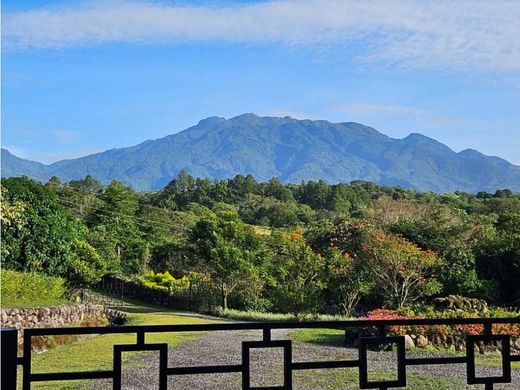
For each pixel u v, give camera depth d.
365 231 24.31
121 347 4.14
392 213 30.70
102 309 20.20
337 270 21.36
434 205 31.48
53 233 21.95
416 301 21.03
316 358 11.38
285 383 4.32
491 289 20.88
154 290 26.91
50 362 10.56
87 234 29.91
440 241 23.66
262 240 24.89
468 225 24.27
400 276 20.95
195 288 24.64
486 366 11.12
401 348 4.54
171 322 18.72
